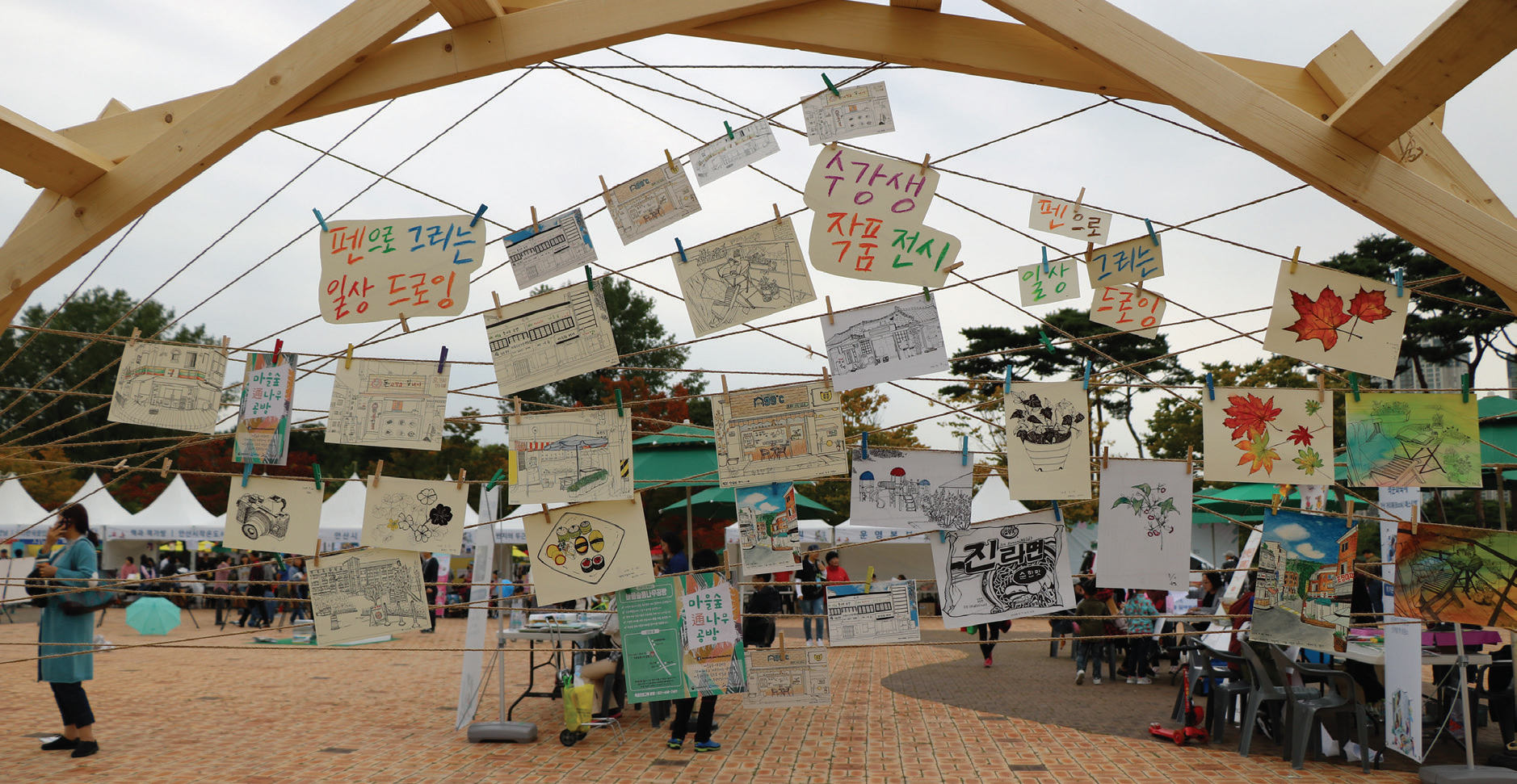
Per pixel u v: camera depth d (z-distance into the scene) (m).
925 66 4.29
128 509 30.88
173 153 4.37
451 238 4.66
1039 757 6.21
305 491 4.68
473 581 7.11
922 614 19.59
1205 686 7.49
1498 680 6.67
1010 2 3.96
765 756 6.22
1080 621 10.51
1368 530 17.72
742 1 4.14
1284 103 3.95
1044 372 22.92
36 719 7.50
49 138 4.11
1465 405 4.55
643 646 5.00
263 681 10.05
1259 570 4.89
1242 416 4.64
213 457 30.72
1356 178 3.91
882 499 4.65
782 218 4.59
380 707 8.28
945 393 22.31
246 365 4.72
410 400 4.68
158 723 7.45
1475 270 3.89
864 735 7.00
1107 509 4.62
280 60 4.30
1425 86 3.57
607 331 4.64
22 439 4.70
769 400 4.68
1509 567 4.67
